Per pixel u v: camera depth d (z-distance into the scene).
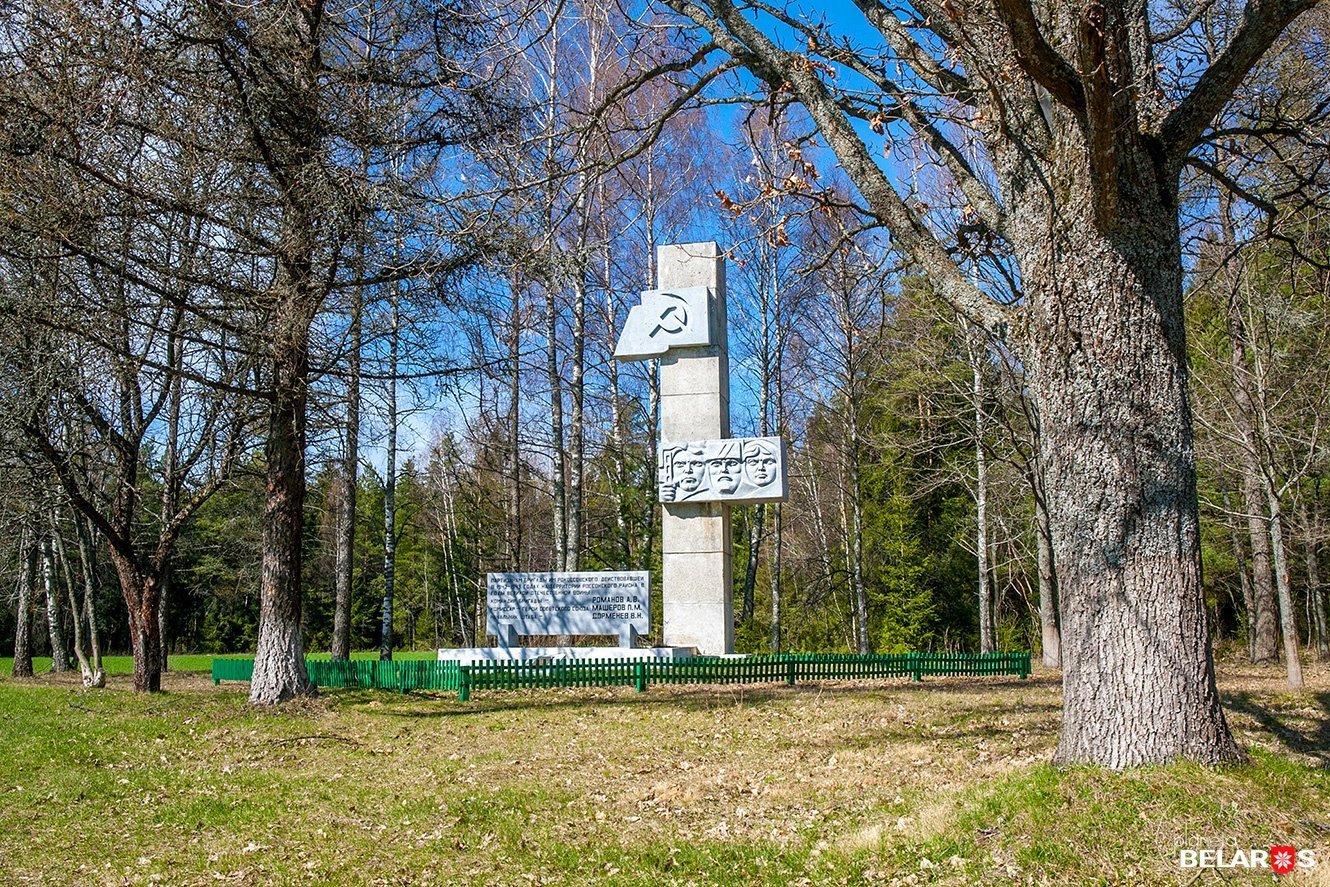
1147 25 7.55
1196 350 18.41
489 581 20.72
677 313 21.30
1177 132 7.21
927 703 14.20
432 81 13.25
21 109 10.94
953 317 18.00
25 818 8.60
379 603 52.22
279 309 13.23
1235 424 14.71
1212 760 6.54
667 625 20.31
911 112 8.53
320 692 16.86
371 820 8.29
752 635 30.88
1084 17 5.96
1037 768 7.08
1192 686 6.66
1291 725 11.23
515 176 10.64
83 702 16.97
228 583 48.03
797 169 10.77
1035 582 34.06
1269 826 5.78
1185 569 6.77
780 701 15.04
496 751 11.70
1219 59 7.09
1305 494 20.73
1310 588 23.77
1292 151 11.58
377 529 52.62
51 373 14.09
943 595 33.91
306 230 13.18
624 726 13.28
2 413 15.42
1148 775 6.36
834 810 7.75
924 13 8.05
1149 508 6.84
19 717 15.10
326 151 12.93
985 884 5.53
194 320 14.38
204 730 13.45
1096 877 5.44
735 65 9.60
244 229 13.10
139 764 11.23
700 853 6.78
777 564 29.12
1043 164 7.57
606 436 31.14
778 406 29.56
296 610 15.54
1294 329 16.28
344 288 14.36
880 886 5.79
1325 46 11.73
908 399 29.58
